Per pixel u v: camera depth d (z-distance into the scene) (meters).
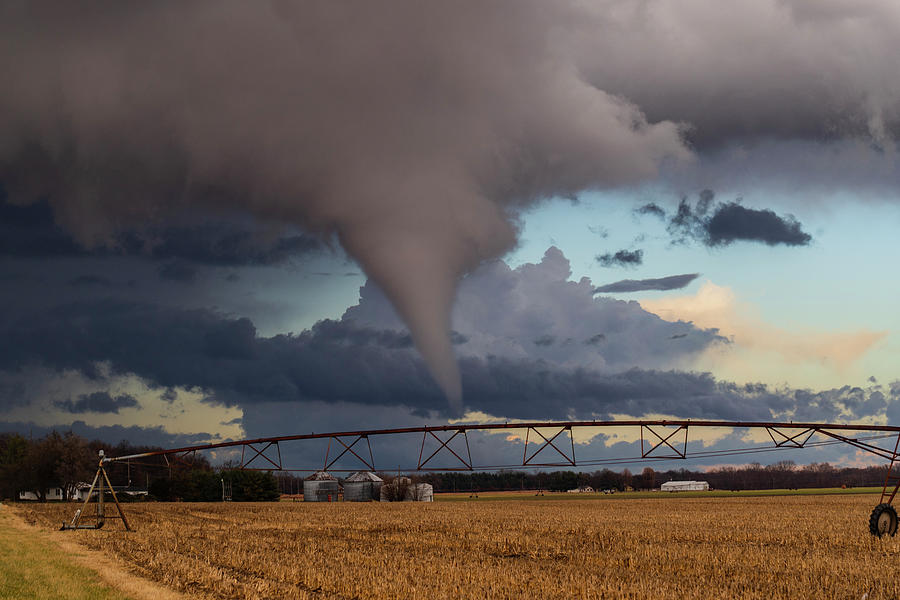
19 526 65.88
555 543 49.50
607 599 28.27
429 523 71.06
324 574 33.47
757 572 35.25
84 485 169.12
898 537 50.88
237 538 54.44
